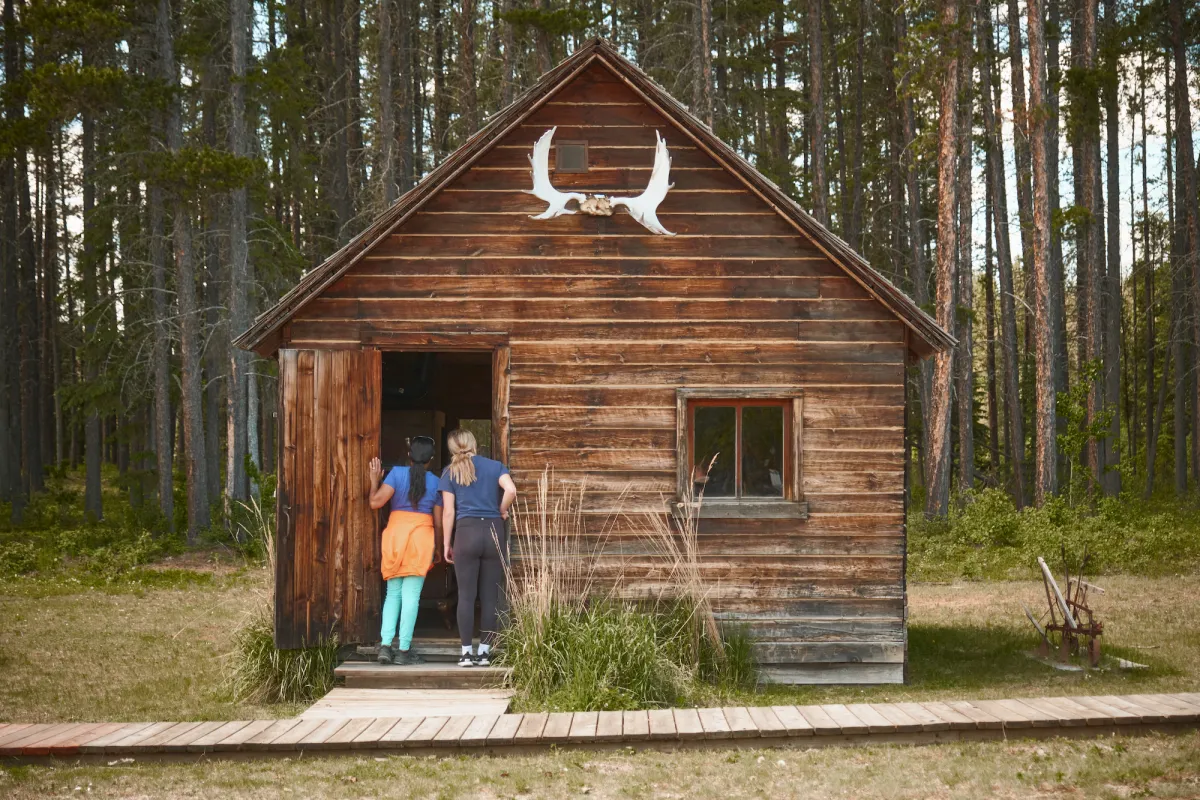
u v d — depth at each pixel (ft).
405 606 30.35
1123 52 90.43
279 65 89.15
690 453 32.55
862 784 20.39
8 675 33.35
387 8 87.10
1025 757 22.03
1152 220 131.75
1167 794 19.01
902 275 113.19
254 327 31.63
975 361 149.69
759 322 32.55
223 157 70.38
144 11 76.43
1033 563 60.90
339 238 100.17
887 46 111.96
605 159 32.86
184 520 79.82
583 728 23.98
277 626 30.55
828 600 32.12
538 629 28.68
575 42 100.89
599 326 32.55
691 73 89.35
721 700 28.50
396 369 44.73
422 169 115.65
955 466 123.24
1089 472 78.38
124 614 46.98
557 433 32.35
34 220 114.11
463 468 30.66
